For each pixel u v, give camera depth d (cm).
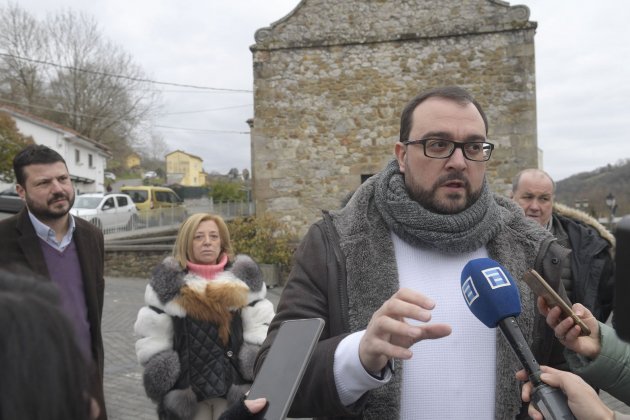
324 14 1519
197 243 350
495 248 192
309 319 150
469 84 1468
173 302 333
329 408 166
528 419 177
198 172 8912
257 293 355
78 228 335
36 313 85
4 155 2705
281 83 1532
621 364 177
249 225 1368
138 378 653
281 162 1530
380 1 1501
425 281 188
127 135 4247
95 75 3978
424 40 1487
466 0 1464
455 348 180
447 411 176
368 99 1509
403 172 199
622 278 93
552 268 189
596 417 137
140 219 2131
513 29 1441
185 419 325
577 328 161
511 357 176
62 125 3969
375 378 157
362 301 184
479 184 189
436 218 183
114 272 1591
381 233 192
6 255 309
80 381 87
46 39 3922
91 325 324
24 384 80
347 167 1515
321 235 199
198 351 333
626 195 3475
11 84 3947
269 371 142
